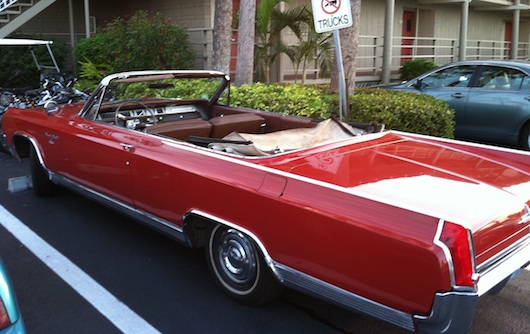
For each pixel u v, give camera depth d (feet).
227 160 11.01
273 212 9.73
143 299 11.91
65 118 16.30
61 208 17.84
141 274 13.12
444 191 9.36
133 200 13.33
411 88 29.89
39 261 13.84
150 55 36.60
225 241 11.39
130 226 16.30
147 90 17.83
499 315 11.28
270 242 9.93
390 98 23.84
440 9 65.87
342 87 16.66
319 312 11.43
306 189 9.44
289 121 15.56
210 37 42.04
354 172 10.15
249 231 10.29
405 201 8.86
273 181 9.94
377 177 9.90
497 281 8.48
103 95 14.98
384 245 8.20
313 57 40.96
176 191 11.82
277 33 39.60
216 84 17.98
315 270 9.27
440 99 26.96
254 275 10.91
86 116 15.69
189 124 13.99
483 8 71.00
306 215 9.20
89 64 36.42
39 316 11.19
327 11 16.47
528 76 25.72
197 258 14.10
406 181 9.75
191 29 41.09
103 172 14.21
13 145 18.71
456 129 28.09
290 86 26.99
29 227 16.19
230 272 11.46
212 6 43.24
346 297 8.93
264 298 11.05
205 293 12.19
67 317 11.16
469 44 72.49
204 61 42.45
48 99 27.40
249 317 11.19
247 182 10.29
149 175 12.52
